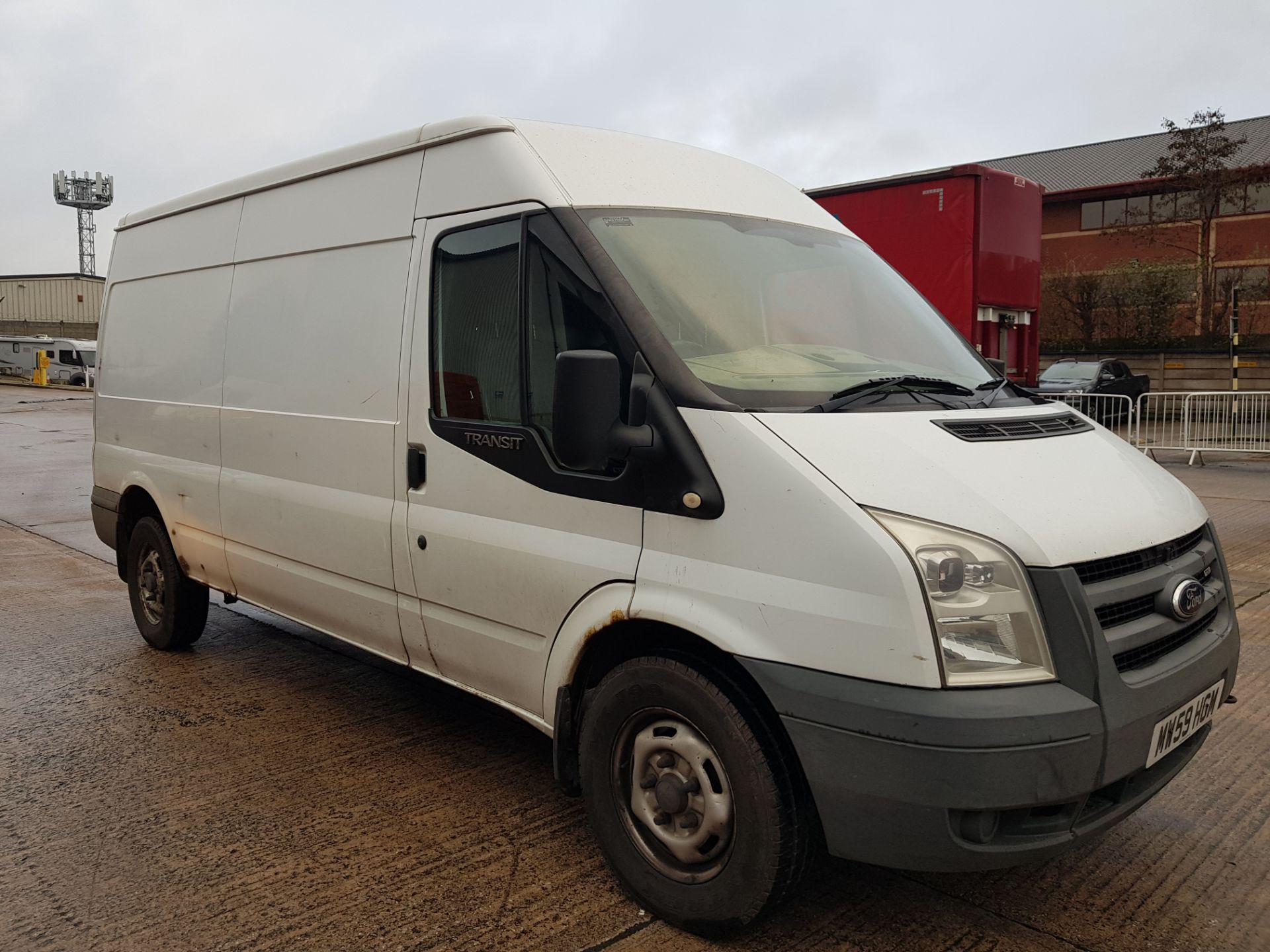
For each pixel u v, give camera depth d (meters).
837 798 2.58
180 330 5.29
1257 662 5.38
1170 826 3.62
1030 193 11.81
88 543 9.25
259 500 4.62
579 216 3.27
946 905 3.12
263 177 4.69
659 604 2.91
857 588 2.54
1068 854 3.43
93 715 4.78
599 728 3.13
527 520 3.34
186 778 4.06
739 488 2.76
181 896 3.17
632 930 2.99
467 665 3.70
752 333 3.26
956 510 2.59
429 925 3.01
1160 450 15.90
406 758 4.27
